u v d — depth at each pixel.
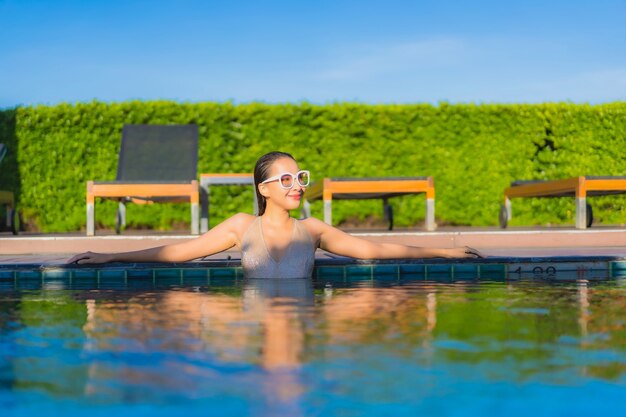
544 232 6.02
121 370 1.26
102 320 1.89
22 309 2.17
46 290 2.89
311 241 3.30
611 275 3.53
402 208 9.54
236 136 9.41
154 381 1.18
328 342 1.51
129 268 3.45
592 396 1.08
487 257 3.72
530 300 2.35
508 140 9.74
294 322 1.82
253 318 1.89
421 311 2.04
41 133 9.25
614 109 9.93
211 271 3.51
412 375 1.21
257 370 1.25
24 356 1.39
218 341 1.53
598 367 1.26
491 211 9.68
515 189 8.13
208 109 9.37
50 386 1.15
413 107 9.62
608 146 9.91
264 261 3.20
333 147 9.50
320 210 9.41
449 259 3.66
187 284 3.07
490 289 2.75
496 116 9.73
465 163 9.66
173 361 1.33
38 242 5.65
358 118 9.53
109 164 9.30
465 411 1.01
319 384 1.15
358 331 1.65
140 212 9.26
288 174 3.13
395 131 9.59
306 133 9.48
